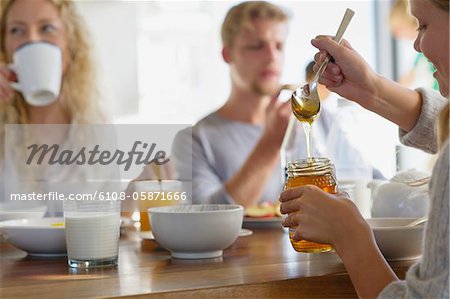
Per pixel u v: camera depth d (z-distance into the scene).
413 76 3.74
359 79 1.53
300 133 2.21
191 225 1.40
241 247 1.58
